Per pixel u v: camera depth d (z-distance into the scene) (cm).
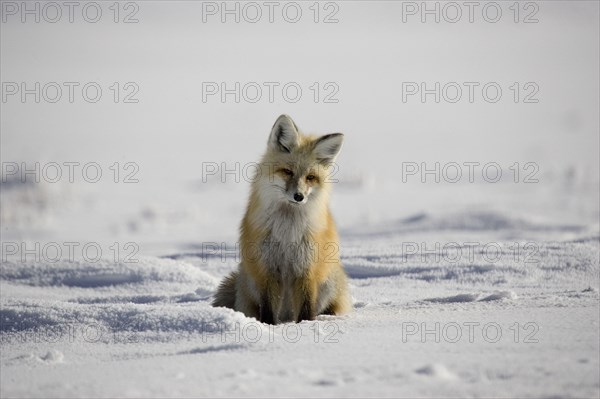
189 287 1312
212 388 524
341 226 2970
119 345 736
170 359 627
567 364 555
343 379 536
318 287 1019
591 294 952
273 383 532
